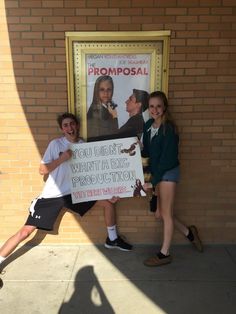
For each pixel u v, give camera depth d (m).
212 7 3.75
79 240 4.24
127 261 3.94
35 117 3.99
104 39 3.80
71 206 3.96
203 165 4.09
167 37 3.79
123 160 3.94
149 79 3.89
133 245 4.23
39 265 3.87
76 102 3.94
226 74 3.89
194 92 3.92
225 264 3.89
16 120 4.00
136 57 3.84
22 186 4.14
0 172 4.11
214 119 3.98
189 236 4.10
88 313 3.13
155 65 3.86
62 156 3.79
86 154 3.91
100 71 3.88
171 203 3.77
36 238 4.24
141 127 3.99
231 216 4.19
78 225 4.22
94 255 4.06
